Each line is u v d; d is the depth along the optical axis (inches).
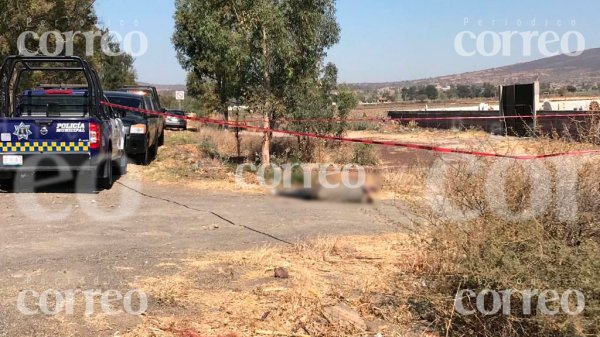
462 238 171.6
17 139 392.2
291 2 553.9
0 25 619.2
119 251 263.1
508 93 1047.6
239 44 532.1
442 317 178.5
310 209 373.4
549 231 167.8
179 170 524.7
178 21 868.0
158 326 178.7
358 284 218.1
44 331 172.6
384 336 175.5
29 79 672.4
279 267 234.7
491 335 163.8
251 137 784.9
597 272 143.4
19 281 216.5
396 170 432.5
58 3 691.4
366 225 324.8
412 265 225.0
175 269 236.1
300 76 581.0
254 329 178.1
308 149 611.8
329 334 176.1
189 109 1715.1
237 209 376.8
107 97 568.1
